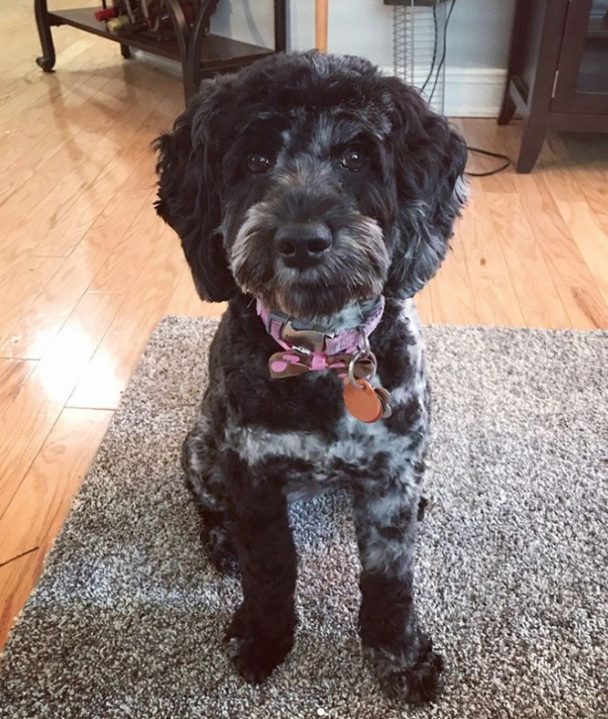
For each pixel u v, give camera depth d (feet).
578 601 4.60
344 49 11.24
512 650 4.34
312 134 3.52
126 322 7.18
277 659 4.29
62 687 4.20
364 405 3.59
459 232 8.41
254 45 11.44
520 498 5.26
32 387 6.44
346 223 3.39
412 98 3.73
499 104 11.34
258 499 4.01
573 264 7.90
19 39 15.48
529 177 9.65
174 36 11.38
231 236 3.69
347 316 3.68
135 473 5.54
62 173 9.98
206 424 4.70
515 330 6.88
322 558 4.93
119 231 8.67
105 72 13.56
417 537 4.96
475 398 6.12
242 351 3.88
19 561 4.99
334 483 4.10
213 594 4.72
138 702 4.14
